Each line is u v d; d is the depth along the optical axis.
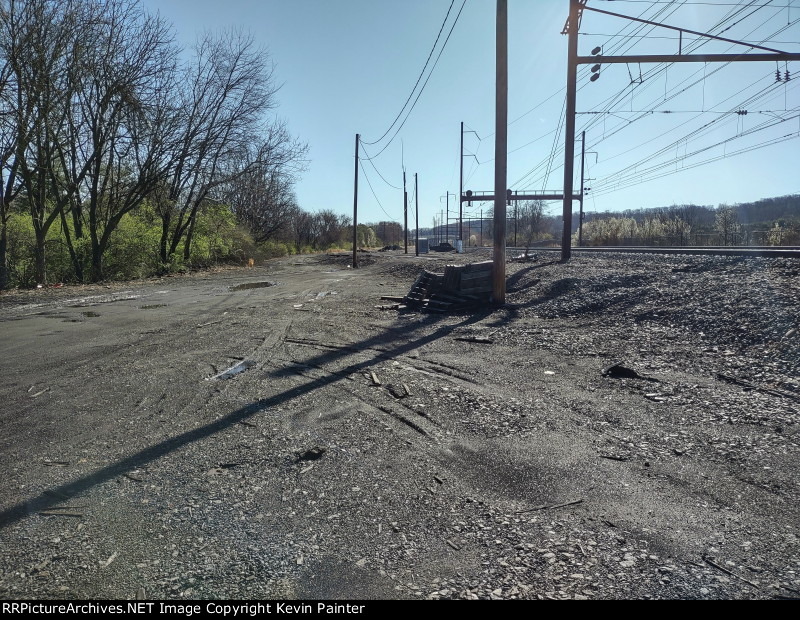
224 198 40.53
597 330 9.02
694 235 42.50
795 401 5.14
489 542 3.19
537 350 8.09
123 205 29.55
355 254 35.78
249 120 31.28
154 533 3.40
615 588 2.72
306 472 4.24
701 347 7.26
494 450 4.51
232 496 3.88
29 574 3.00
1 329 12.41
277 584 2.86
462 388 6.31
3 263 22.52
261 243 54.81
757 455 4.11
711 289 9.91
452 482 3.98
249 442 4.90
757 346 6.83
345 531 3.37
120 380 7.41
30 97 21.12
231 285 23.88
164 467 4.42
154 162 28.31
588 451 4.39
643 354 7.32
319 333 10.59
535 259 22.09
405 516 3.53
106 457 4.68
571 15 18.83
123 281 27.64
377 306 14.06
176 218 35.62
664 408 5.28
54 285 24.27
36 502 3.88
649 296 10.48
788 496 3.51
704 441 4.43
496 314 11.48
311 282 24.11
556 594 2.70
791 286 9.01
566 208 20.12
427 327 10.59
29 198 23.64
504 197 12.05
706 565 2.87
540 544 3.14
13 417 5.94
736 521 3.27
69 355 9.22
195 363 8.30
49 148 23.75
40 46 21.17
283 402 6.09
